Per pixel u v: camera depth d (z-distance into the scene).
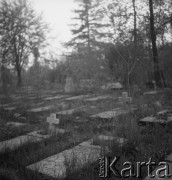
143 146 4.89
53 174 3.81
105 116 7.42
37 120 8.12
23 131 6.62
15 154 4.88
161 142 4.98
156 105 8.83
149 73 16.42
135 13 11.58
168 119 6.57
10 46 22.75
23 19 23.73
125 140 5.10
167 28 15.79
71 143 5.38
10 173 3.96
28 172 3.89
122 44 11.59
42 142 5.53
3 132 6.50
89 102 10.72
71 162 3.98
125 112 7.77
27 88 18.23
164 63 17.36
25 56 23.73
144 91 13.29
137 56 11.99
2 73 21.09
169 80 18.14
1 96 15.37
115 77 14.30
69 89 16.03
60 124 7.30
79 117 7.87
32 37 24.02
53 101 11.95
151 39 15.55
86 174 3.69
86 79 17.56
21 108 10.27
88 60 18.62
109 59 14.80
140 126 6.49
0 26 22.89
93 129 6.55
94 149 4.87
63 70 20.22
